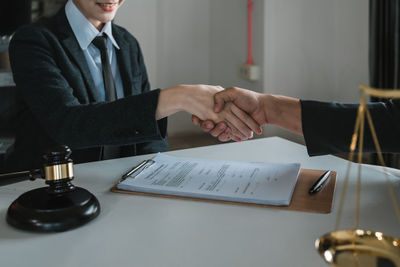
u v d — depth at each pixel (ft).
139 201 2.56
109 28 5.09
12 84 7.34
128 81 5.24
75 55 4.70
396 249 1.69
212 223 2.23
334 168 3.19
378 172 3.07
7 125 6.94
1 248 1.97
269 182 2.76
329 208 2.39
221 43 12.34
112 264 1.82
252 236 2.07
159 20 12.18
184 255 1.89
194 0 12.50
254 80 11.08
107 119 3.40
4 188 2.83
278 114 3.50
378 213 2.34
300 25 10.77
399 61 8.64
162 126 3.55
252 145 3.94
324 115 2.96
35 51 4.37
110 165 3.34
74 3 4.93
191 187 2.70
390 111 2.87
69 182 2.38
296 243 1.99
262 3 10.41
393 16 8.56
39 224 2.12
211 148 3.86
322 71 10.99
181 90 3.51
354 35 10.27
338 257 1.65
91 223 2.25
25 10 8.32
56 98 3.98
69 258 1.88
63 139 3.66
